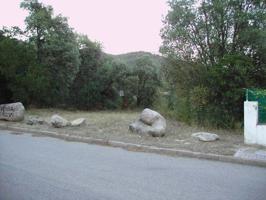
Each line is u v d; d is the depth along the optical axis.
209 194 7.03
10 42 29.22
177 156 11.38
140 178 8.27
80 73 48.00
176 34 22.17
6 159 10.30
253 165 10.05
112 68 51.78
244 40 21.14
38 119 20.34
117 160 10.48
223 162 10.46
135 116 27.03
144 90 55.16
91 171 8.90
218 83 17.58
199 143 13.26
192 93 18.77
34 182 7.75
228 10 21.52
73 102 47.16
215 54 21.98
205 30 22.08
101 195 6.86
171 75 22.34
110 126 18.34
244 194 7.05
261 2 21.30
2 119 21.56
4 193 6.94
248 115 13.08
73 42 40.94
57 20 39.50
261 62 20.66
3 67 28.17
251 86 17.78
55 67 38.44
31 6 38.44
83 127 18.08
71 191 7.10
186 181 8.05
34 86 29.42
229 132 16.44
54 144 13.61
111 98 52.00
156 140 14.03
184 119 19.47
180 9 22.36
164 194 7.00
